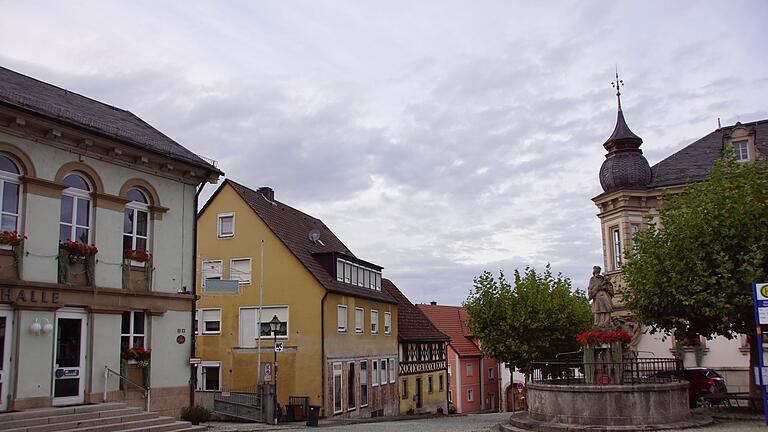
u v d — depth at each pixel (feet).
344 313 110.73
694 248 58.80
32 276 52.80
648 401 53.21
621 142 105.40
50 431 48.24
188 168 68.18
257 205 112.16
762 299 50.19
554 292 102.06
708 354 94.89
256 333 104.99
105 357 58.08
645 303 62.75
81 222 58.18
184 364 66.54
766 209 57.67
